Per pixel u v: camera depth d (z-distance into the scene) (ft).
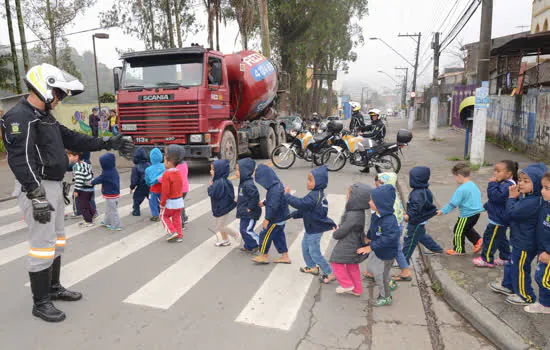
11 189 30.45
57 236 12.40
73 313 11.92
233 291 13.47
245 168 16.08
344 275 12.94
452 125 106.73
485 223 19.88
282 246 15.80
